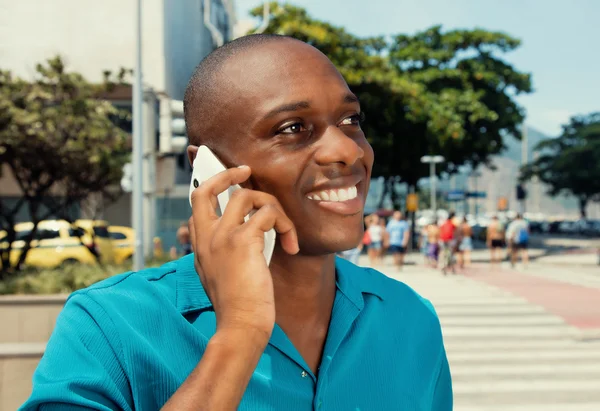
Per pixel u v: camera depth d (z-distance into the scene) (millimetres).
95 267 11078
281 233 885
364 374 1091
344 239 990
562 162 66562
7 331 7586
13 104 11375
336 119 1003
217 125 1002
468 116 30594
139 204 9234
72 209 15727
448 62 31469
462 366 7434
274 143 970
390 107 28266
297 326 1081
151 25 21781
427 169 32812
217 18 30141
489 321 10180
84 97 12000
